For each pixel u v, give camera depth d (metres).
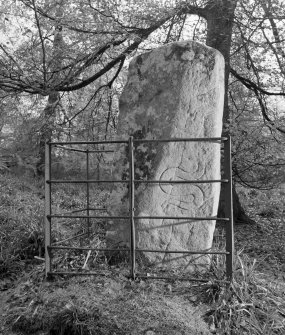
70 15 8.77
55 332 4.32
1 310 4.70
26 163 11.71
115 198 5.73
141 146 5.64
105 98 11.37
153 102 5.69
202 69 5.52
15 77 9.20
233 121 9.75
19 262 6.16
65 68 9.57
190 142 5.43
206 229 5.36
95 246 5.93
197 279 4.73
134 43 9.55
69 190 11.37
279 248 7.46
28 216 7.35
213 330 4.21
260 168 11.28
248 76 11.45
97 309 4.33
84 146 10.87
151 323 4.17
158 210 5.45
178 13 9.59
